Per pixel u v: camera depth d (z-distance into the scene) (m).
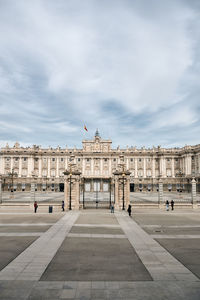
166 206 37.28
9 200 53.66
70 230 21.89
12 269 12.45
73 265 13.11
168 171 114.56
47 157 116.44
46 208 38.03
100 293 9.94
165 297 9.61
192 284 10.76
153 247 16.53
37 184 110.88
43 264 13.19
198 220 27.95
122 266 12.98
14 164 113.75
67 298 9.52
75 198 37.47
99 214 32.44
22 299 9.41
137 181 111.94
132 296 9.70
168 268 12.65
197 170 101.75
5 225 24.09
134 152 115.94
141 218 29.33
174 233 21.03
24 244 17.12
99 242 17.83
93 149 115.81
